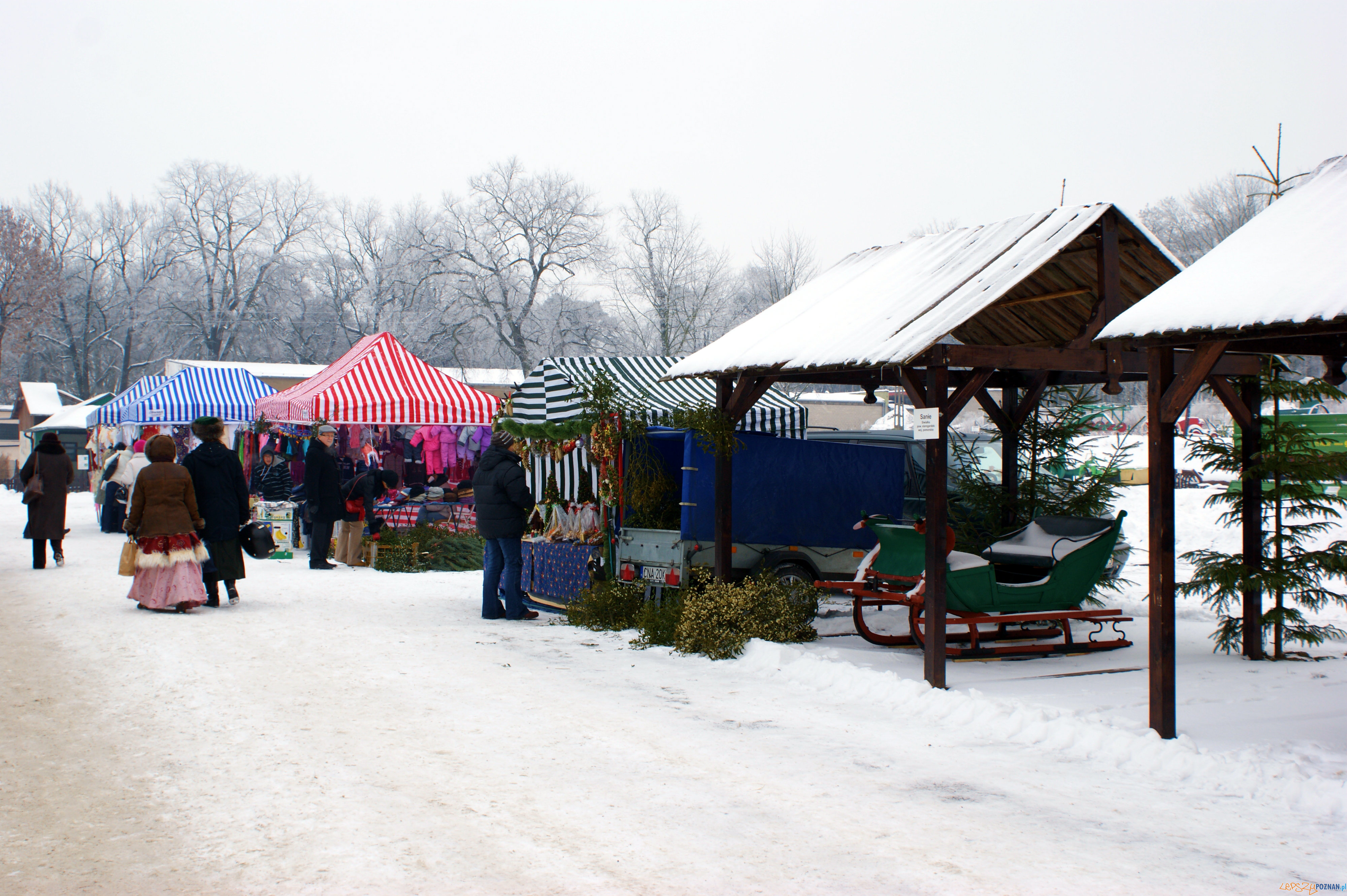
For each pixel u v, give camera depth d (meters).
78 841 4.15
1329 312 4.70
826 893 3.71
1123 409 11.61
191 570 10.25
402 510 16.42
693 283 53.97
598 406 10.61
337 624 9.73
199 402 21.95
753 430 13.07
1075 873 3.93
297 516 17.59
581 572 10.82
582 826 4.38
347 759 5.32
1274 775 5.07
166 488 10.18
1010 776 5.23
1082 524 9.38
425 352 56.25
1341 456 8.55
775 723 6.26
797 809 4.65
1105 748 5.64
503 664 7.94
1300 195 6.02
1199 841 4.30
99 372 77.06
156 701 6.56
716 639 8.40
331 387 16.73
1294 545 8.98
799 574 10.74
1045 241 7.87
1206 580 8.76
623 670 7.80
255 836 4.21
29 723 6.01
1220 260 5.77
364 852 4.04
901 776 5.21
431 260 56.34
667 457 11.02
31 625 9.48
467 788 4.88
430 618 10.32
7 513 27.59
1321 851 4.20
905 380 7.38
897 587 9.47
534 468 12.05
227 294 68.00
